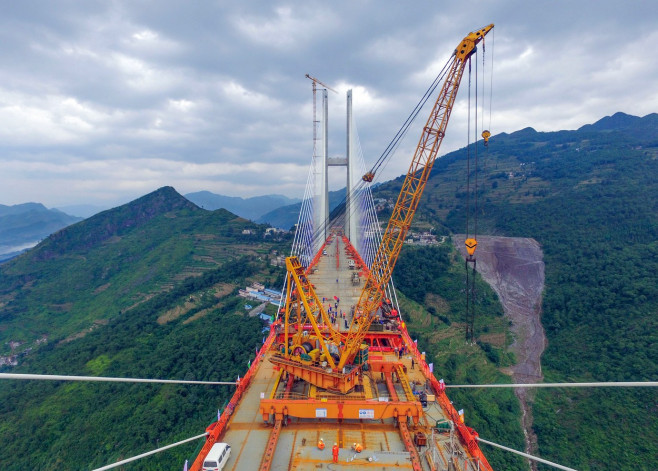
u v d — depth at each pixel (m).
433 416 29.59
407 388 30.52
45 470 62.69
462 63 42.44
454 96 43.12
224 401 75.38
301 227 132.00
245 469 23.75
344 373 29.62
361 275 79.69
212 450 23.98
